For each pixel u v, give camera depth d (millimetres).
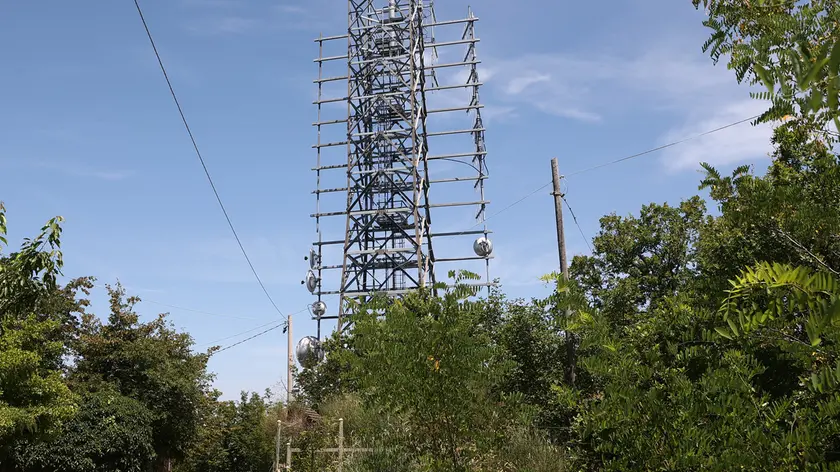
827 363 4105
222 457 38125
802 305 2604
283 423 17422
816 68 1612
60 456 22797
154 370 28328
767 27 3525
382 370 7422
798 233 4379
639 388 5152
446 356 6977
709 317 5121
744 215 4508
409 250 34469
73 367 28125
